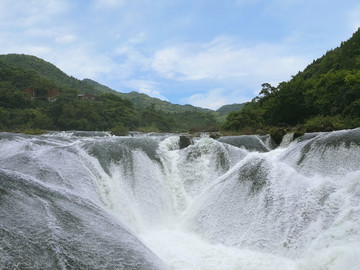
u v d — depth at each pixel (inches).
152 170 581.9
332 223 345.1
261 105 2488.9
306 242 348.8
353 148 455.8
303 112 1633.9
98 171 528.1
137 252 308.0
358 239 314.5
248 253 381.7
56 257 251.8
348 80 1393.9
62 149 550.3
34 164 485.7
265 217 408.2
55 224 292.2
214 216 465.7
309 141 528.1
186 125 4271.7
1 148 616.7
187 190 581.9
